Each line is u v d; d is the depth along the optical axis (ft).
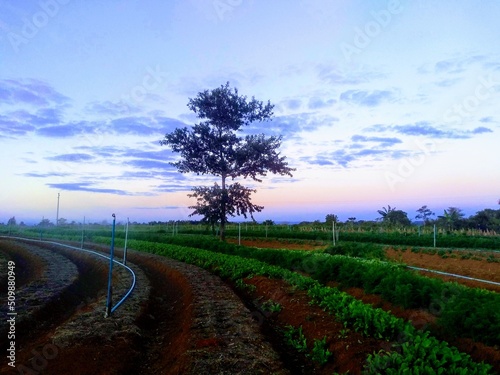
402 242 90.33
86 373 19.94
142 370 22.16
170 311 36.96
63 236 144.15
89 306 35.45
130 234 125.90
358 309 22.56
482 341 18.97
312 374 19.72
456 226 116.98
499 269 49.96
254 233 131.23
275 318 29.91
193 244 84.99
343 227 133.80
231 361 19.12
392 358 16.08
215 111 87.45
